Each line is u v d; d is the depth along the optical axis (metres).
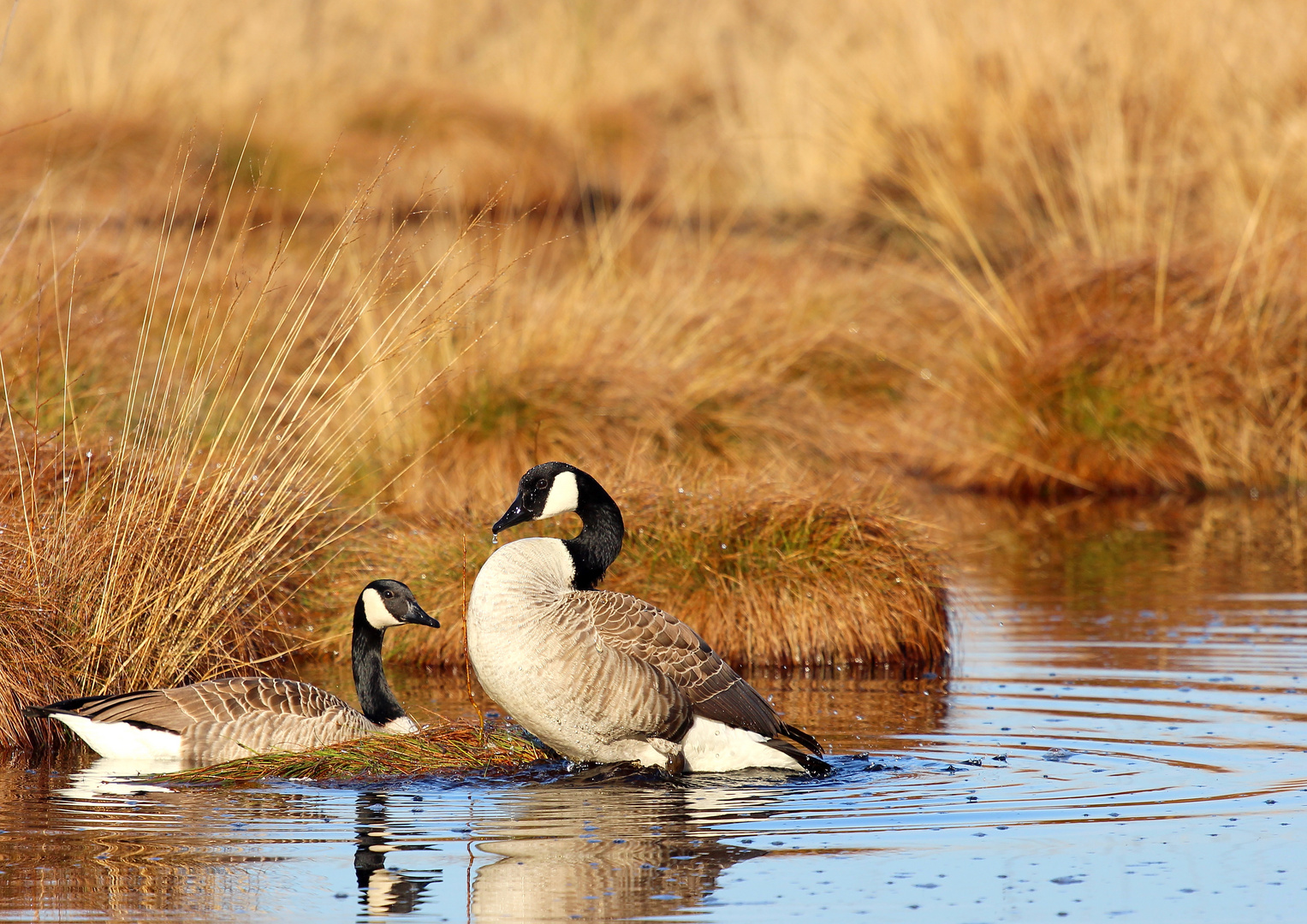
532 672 8.95
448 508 13.78
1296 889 7.02
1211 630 13.02
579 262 21.70
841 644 12.36
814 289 22.78
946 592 13.22
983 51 27.80
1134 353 20.69
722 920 6.63
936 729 10.13
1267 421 20.84
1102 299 21.33
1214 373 20.62
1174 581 15.20
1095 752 9.50
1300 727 10.03
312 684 11.47
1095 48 26.75
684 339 19.34
